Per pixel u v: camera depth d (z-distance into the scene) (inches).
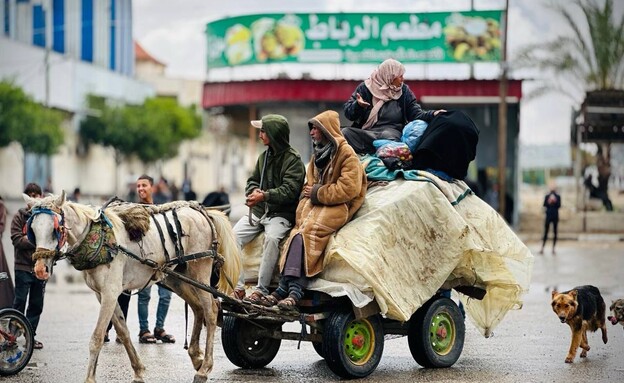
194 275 421.1
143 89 3262.8
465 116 459.2
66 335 556.4
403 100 477.4
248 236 444.8
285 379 421.7
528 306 679.7
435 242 433.7
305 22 1546.5
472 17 1494.8
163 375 433.4
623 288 764.0
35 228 368.2
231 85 1567.4
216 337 556.1
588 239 1348.4
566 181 2228.1
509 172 1502.2
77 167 2721.5
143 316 529.3
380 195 431.2
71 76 2662.4
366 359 426.3
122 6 3046.3
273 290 435.8
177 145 3009.4
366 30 1525.6
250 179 448.8
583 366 452.1
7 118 2223.2
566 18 1581.0
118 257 389.4
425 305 445.7
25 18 2566.4
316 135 431.5
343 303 421.7
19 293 495.5
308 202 426.6
